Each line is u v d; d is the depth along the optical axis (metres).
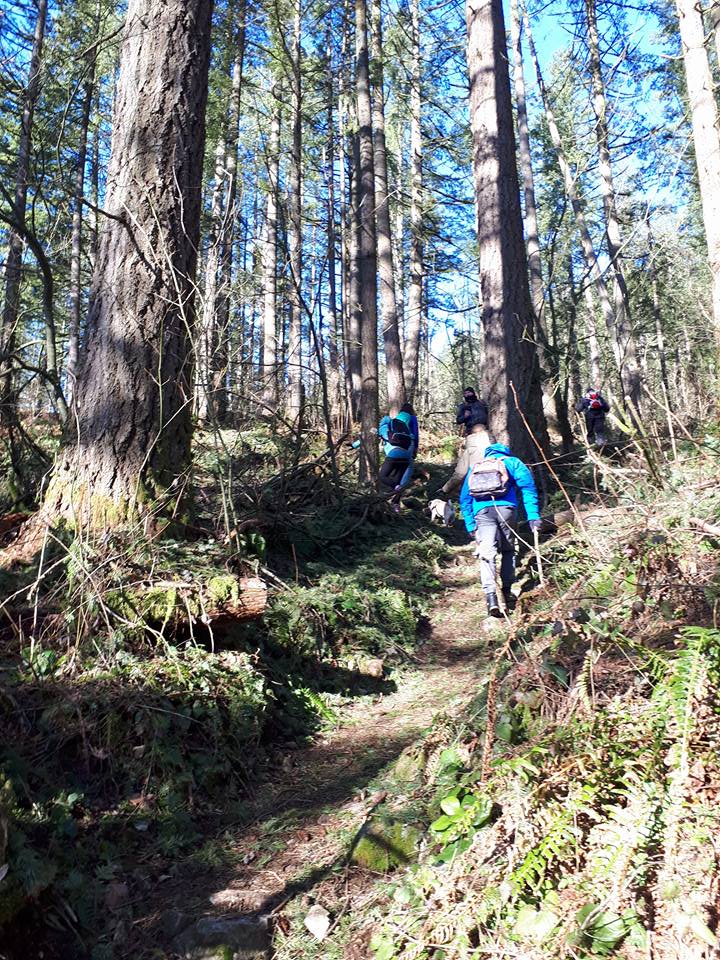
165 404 5.34
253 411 8.82
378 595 6.73
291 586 6.11
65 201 6.17
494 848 2.66
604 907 2.24
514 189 9.63
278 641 5.43
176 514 5.38
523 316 9.51
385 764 4.25
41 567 4.67
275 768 4.41
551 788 2.66
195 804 3.91
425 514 10.80
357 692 5.46
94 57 6.95
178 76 5.59
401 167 24.44
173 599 4.67
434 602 7.60
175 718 4.16
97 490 5.13
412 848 3.12
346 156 25.02
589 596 3.70
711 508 3.89
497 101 9.62
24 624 4.50
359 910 2.95
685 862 2.26
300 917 3.00
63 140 7.02
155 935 3.05
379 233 15.89
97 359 5.32
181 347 5.46
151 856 3.52
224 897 3.19
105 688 4.13
